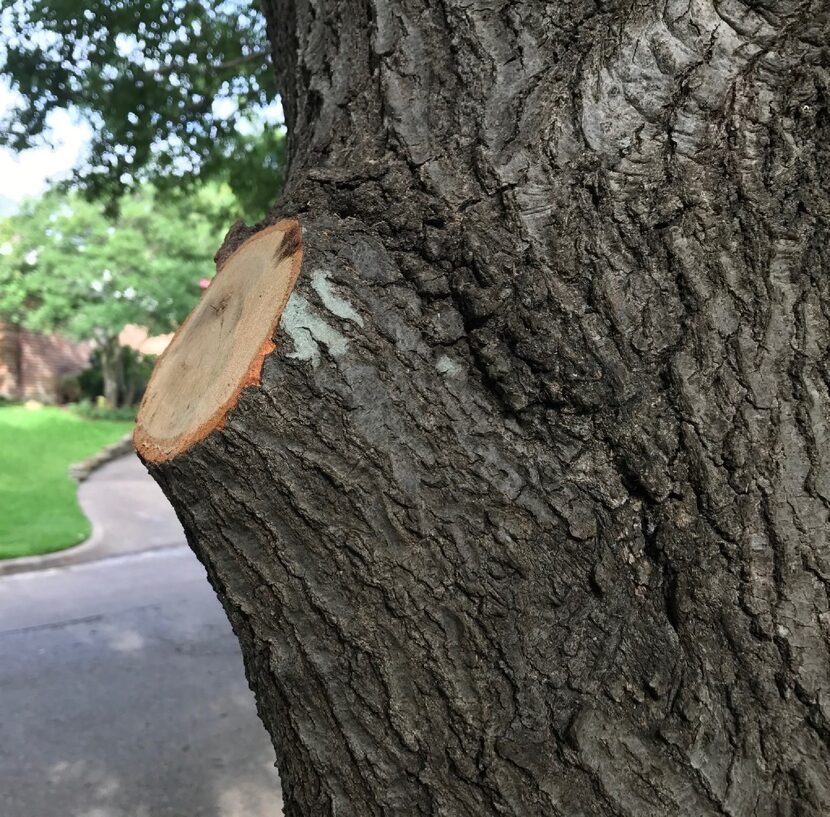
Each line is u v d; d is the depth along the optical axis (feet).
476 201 1.69
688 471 1.59
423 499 1.62
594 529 1.63
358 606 1.65
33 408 25.93
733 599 1.57
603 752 1.57
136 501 13.41
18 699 5.00
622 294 1.61
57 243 23.16
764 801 1.54
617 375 1.61
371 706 1.68
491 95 1.72
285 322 1.58
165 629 6.54
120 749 4.35
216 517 1.69
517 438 1.66
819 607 1.54
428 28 1.82
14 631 6.41
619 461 1.63
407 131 1.79
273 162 8.20
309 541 1.65
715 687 1.57
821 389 1.54
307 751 1.77
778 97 1.56
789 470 1.55
